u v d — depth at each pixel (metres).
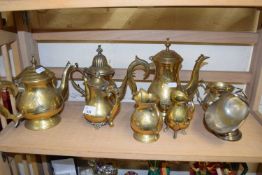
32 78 0.76
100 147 0.75
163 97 0.83
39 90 0.79
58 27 0.97
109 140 0.78
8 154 0.91
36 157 1.06
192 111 0.82
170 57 0.82
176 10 0.93
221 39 0.90
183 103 0.78
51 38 0.94
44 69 0.81
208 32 0.89
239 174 1.08
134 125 0.77
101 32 0.91
